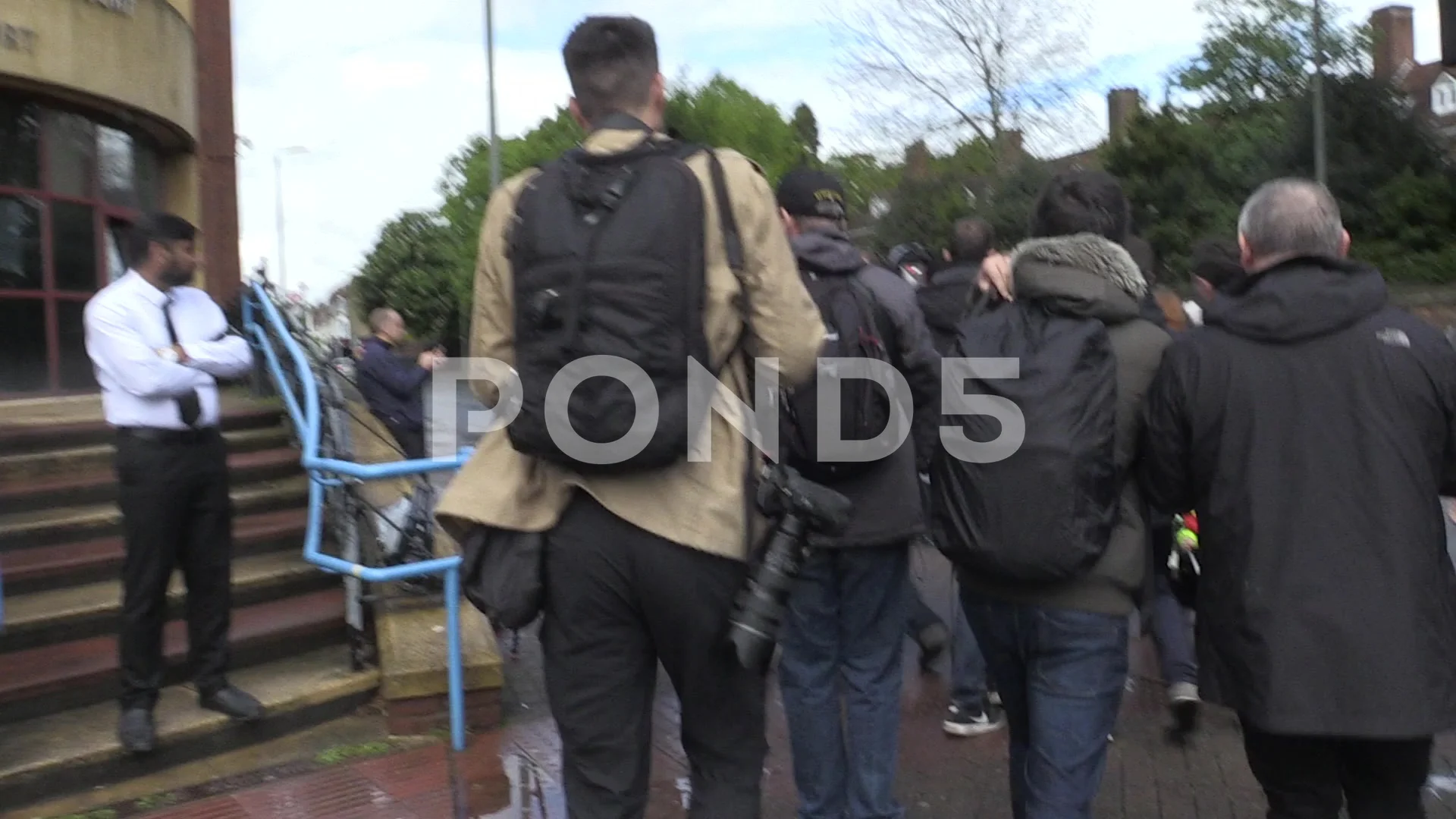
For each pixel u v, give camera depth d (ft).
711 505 7.48
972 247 16.07
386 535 18.15
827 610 11.43
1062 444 9.10
